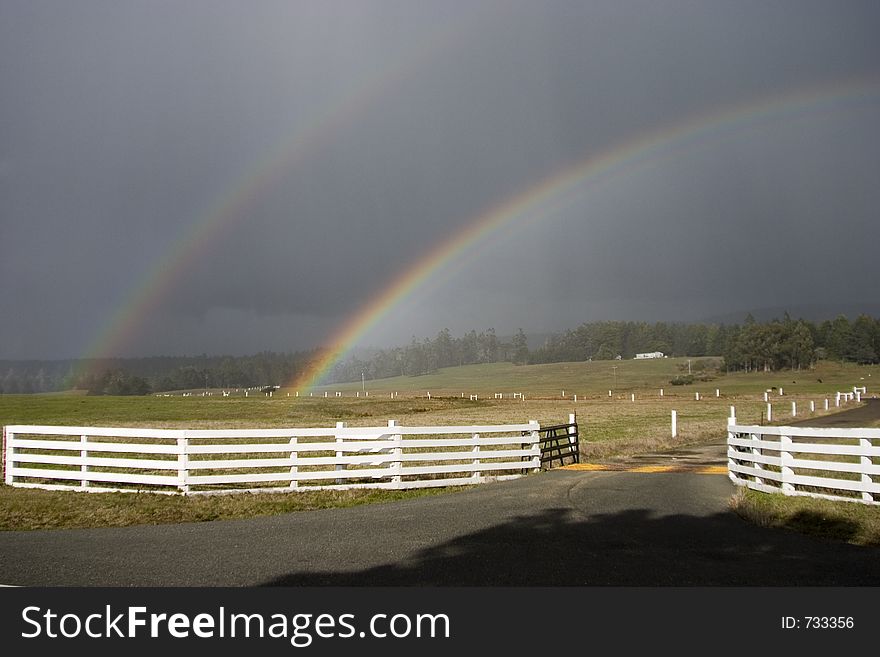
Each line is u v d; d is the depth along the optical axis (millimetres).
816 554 10188
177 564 9734
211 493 16344
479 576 9055
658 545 10805
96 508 14500
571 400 99375
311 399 104938
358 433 18016
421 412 70875
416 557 10070
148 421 53031
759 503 14070
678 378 158875
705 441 34000
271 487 17641
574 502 15180
